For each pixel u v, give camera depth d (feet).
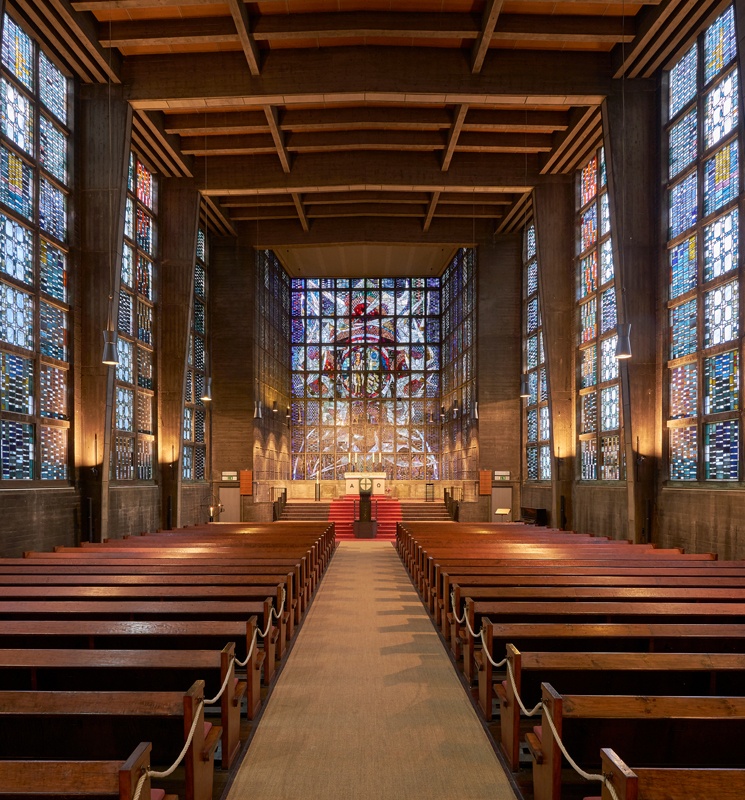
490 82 47.96
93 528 46.50
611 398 55.01
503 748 15.42
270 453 89.61
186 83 48.37
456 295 94.63
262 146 59.47
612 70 48.19
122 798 7.85
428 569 31.19
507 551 34.14
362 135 59.21
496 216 76.74
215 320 79.46
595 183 58.65
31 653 13.73
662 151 46.98
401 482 104.22
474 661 19.45
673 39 43.73
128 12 43.47
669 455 45.75
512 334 80.53
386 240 79.82
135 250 57.62
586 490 59.26
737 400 37.91
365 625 27.78
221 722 15.74
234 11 41.09
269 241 79.82
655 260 47.52
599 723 12.62
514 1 42.45
